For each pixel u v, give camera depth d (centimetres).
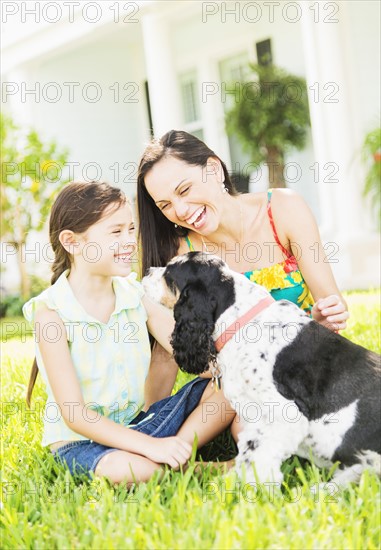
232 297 323
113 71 1448
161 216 399
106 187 348
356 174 1005
